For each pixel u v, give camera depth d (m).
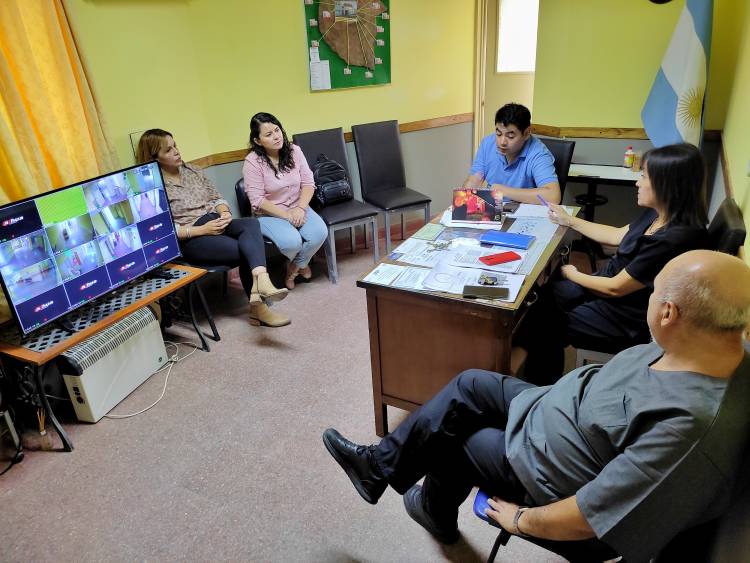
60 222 1.96
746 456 0.89
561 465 1.10
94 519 1.69
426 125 4.14
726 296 0.85
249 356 2.57
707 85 2.86
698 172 1.58
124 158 2.80
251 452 1.95
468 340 1.65
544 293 1.93
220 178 3.38
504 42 4.36
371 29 3.63
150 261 2.42
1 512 1.73
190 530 1.64
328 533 1.61
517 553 1.52
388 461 1.45
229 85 3.26
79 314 2.19
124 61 2.72
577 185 3.64
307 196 3.26
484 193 2.13
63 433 1.98
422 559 1.52
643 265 1.66
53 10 2.19
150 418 2.15
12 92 2.01
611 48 3.24
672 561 1.02
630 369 1.05
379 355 1.84
